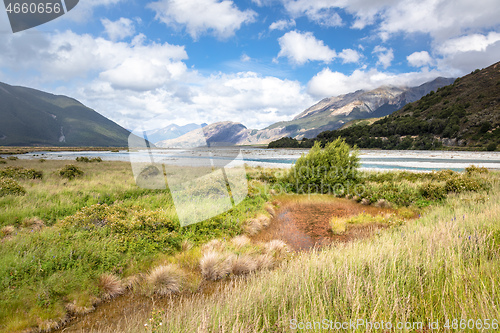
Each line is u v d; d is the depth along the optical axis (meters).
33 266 4.37
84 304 3.97
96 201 9.60
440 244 3.15
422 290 2.13
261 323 2.27
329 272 2.93
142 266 5.12
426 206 10.15
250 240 7.03
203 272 4.99
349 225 8.26
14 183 9.95
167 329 2.50
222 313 2.40
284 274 3.29
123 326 3.40
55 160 30.34
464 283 2.17
